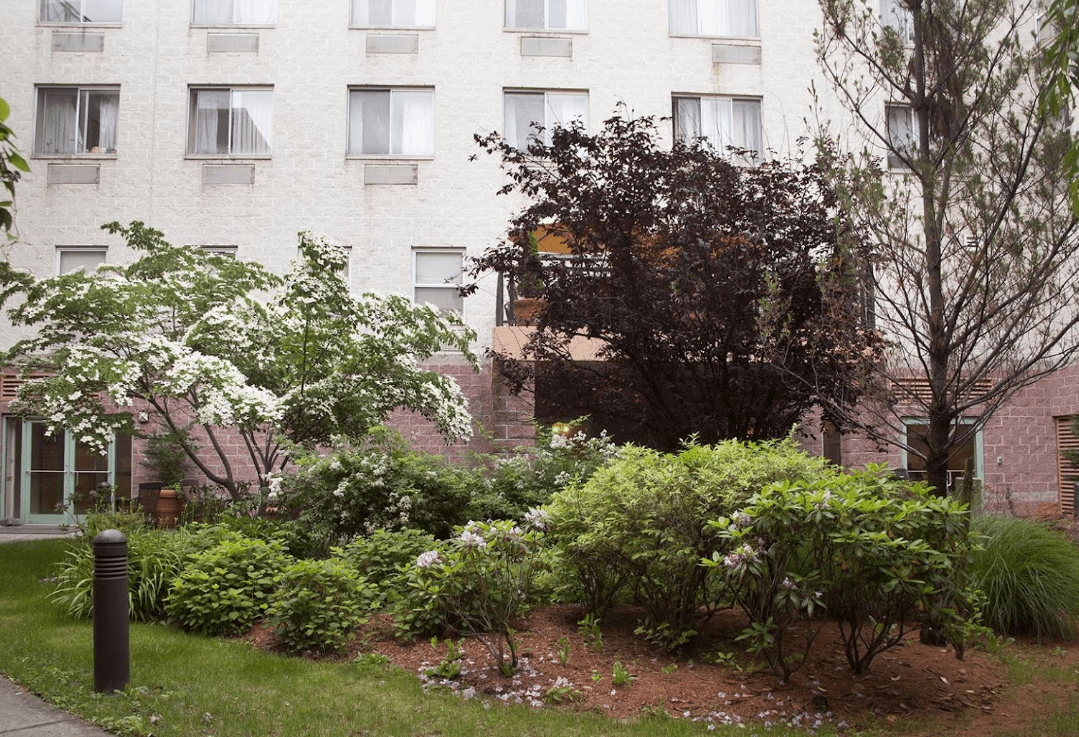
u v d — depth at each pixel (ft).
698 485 20.39
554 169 40.11
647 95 62.95
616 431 47.37
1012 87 22.75
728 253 29.43
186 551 25.64
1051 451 59.36
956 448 23.65
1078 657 21.99
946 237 22.94
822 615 22.81
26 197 61.05
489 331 60.13
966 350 22.41
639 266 30.68
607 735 15.60
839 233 23.75
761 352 27.99
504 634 21.61
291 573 21.21
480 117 62.49
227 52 62.64
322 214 61.41
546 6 63.77
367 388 34.45
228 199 61.36
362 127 62.85
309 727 15.57
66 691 17.28
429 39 63.05
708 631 22.45
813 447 54.60
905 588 17.31
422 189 61.62
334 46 62.75
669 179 30.81
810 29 63.46
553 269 32.09
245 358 36.65
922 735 16.66
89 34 62.64
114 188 61.26
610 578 22.89
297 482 29.25
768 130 62.69
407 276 61.00
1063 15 17.72
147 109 62.03
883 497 18.57
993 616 23.47
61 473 60.54
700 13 64.28
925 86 25.08
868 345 24.90
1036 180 22.26
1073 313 22.85
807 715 17.35
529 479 30.78
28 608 26.37
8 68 62.39
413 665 19.83
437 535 28.35
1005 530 24.80
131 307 32.60
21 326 58.75
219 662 19.69
